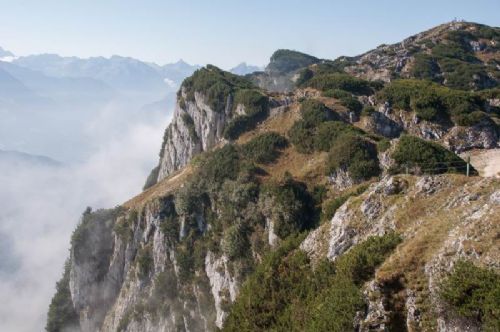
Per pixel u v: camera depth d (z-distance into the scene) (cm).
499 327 2766
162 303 9275
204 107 13112
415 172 7294
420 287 3281
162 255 9738
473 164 8194
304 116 9850
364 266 3731
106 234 11638
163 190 10962
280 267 5244
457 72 16388
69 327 11800
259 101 11219
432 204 4147
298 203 7669
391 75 16625
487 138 9156
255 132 10588
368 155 7944
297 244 5547
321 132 9025
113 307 10831
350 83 11844
